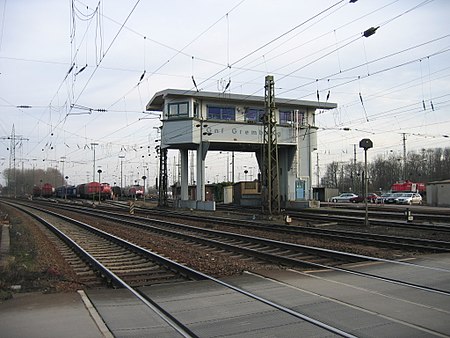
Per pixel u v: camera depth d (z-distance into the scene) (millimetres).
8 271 11188
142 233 23375
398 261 12133
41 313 7191
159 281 10820
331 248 15664
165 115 46156
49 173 138875
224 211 41781
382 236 18094
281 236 20484
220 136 45406
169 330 6371
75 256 15812
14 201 85812
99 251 16859
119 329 6410
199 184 45406
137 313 7250
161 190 54375
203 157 45094
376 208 43812
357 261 12766
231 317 6945
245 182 57156
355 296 8133
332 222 28062
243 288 8898
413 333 6035
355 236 19453
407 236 19656
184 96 45062
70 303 7852
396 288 8781
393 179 104375
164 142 46188
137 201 81688
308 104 48000
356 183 105812
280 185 49219
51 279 10586
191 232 23516
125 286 9391
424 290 8586
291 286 9023
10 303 7871
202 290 8820
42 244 18969
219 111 46281
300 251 15281
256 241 18078
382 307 7355
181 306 7648
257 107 47656
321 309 7262
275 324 6543
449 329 6195
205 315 7082
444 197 49281
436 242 15500
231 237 20203
